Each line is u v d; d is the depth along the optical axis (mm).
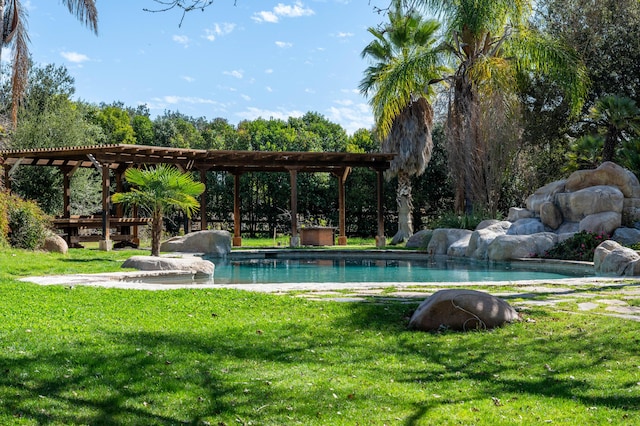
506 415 3754
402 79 20938
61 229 20969
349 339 5832
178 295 8273
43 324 5910
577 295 8648
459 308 6375
